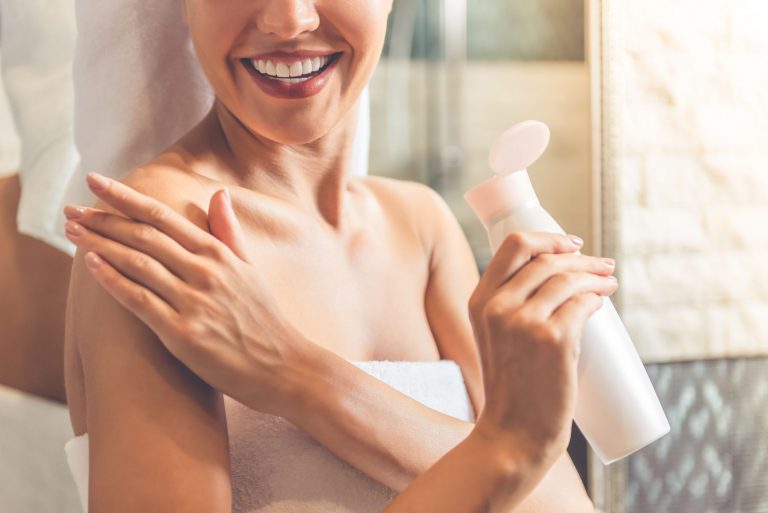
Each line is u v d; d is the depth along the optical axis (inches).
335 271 25.7
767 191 36.0
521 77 73.7
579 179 38.3
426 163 91.6
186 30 27.6
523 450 19.3
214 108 25.8
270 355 21.0
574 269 20.2
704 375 35.9
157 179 22.6
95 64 27.7
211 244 20.6
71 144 34.8
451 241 29.6
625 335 22.4
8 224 41.0
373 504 22.4
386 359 26.5
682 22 34.6
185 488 19.5
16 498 41.3
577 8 43.2
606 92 34.0
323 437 21.5
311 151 25.6
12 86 35.7
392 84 91.7
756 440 36.5
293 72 22.6
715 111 35.3
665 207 35.1
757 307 36.1
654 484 35.6
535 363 19.2
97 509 19.6
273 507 22.0
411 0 89.9
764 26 35.2
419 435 22.2
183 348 20.0
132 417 20.1
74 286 22.9
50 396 41.2
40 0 34.7
